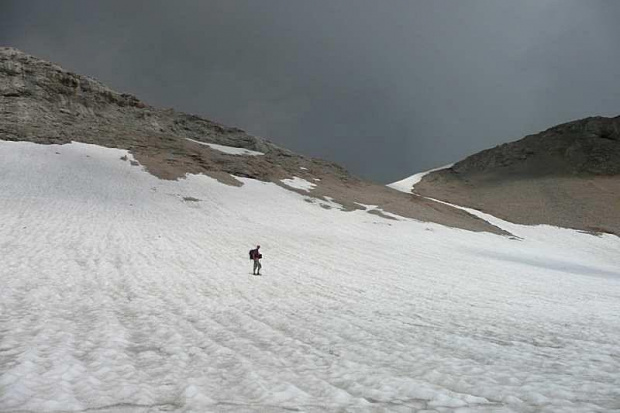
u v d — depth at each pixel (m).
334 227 54.16
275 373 7.73
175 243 33.28
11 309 12.59
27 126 69.75
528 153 178.88
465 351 9.73
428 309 16.31
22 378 6.66
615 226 100.62
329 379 7.51
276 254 33.88
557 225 96.06
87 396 6.16
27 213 36.25
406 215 71.62
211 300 16.27
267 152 113.94
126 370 7.57
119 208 45.06
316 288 20.92
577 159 165.50
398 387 6.99
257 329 11.63
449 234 62.09
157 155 71.69
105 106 95.38
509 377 7.64
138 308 14.08
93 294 16.09
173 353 8.97
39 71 87.19
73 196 46.25
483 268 36.12
